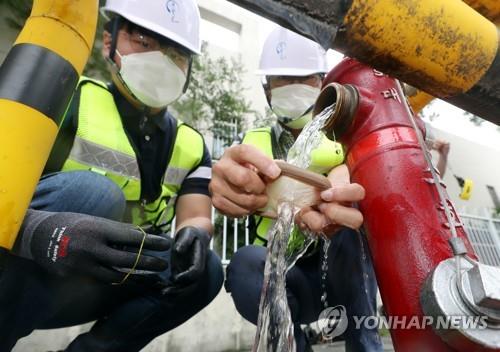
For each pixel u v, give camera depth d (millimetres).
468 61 463
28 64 480
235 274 1208
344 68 786
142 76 1170
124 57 1182
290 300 1132
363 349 1125
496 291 412
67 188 850
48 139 490
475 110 547
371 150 659
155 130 1221
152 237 769
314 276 1260
